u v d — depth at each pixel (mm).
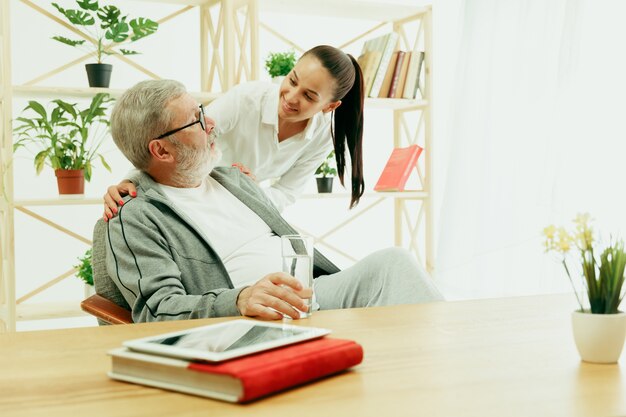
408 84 3303
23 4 2996
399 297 1557
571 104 2861
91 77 2725
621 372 876
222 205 1806
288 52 3121
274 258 1727
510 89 3250
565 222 2896
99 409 722
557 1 2996
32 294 2965
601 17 2770
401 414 703
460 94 3445
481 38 3395
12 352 1003
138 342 859
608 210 2738
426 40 3314
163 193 1692
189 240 1610
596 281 938
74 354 985
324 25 3568
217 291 1337
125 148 1689
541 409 723
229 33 2844
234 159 2393
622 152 2697
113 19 2686
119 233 1532
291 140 2373
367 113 3666
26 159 3033
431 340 1067
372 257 1672
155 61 3219
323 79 2143
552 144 2957
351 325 1188
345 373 866
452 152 3459
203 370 758
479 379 838
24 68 3016
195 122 1677
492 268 3354
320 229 3621
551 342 1055
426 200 3365
